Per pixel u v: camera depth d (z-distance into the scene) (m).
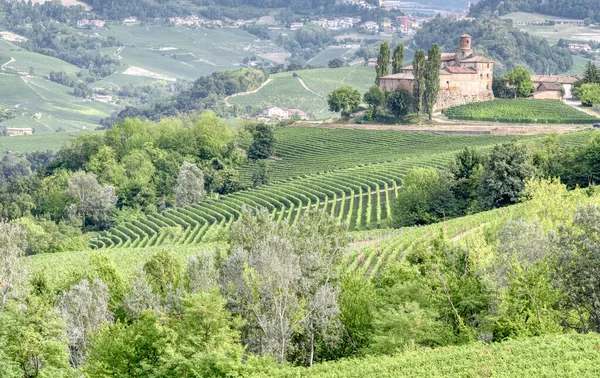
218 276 80.31
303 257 80.38
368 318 78.62
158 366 68.62
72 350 81.12
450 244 86.00
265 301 74.88
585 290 71.88
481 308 76.25
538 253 76.88
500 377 59.59
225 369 64.94
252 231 84.75
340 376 63.28
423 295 76.56
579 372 59.53
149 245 181.50
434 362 64.06
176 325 69.88
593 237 73.38
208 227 187.38
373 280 93.06
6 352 71.62
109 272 94.50
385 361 65.06
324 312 75.69
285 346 74.69
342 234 87.88
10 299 79.38
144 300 84.38
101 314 82.25
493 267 77.75
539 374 59.78
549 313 71.00
